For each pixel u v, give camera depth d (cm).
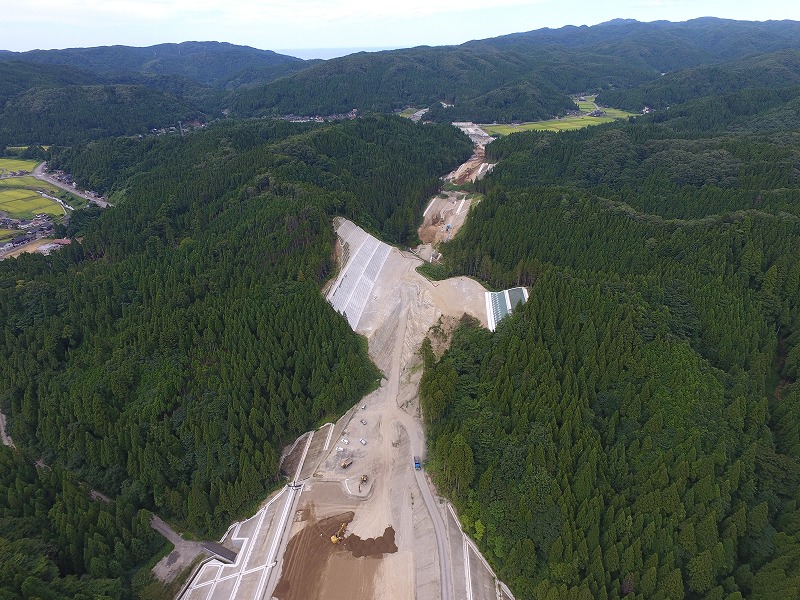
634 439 8775
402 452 10888
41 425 10688
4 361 11981
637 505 7731
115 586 7775
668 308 11488
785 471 8306
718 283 12425
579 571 7431
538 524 7931
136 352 11531
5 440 11288
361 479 10312
